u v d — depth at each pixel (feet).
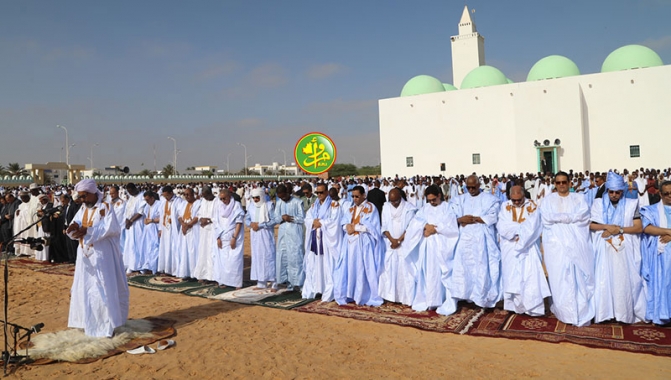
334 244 24.30
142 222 33.30
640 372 14.26
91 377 14.98
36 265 37.63
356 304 23.66
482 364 15.40
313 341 18.16
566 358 15.62
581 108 102.12
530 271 20.11
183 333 19.43
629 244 18.81
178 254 31.27
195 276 29.50
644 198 29.27
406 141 121.49
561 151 102.73
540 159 104.99
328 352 16.93
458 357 16.11
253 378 14.85
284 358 16.43
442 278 22.21
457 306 22.65
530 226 19.81
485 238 21.56
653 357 15.39
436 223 22.18
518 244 20.11
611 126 102.12
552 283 19.54
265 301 24.73
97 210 17.88
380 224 24.32
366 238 23.72
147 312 22.84
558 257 19.34
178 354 16.97
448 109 116.47
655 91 98.68
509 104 109.91
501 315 20.90
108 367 15.78
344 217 24.54
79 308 17.85
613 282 18.75
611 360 15.29
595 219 19.51
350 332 19.24
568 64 113.91
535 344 17.06
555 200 19.79
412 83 129.18
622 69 106.63
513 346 16.96
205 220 29.17
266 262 27.30
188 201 30.86
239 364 15.97
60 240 38.42
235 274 27.76
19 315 22.89
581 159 100.94
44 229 37.86
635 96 100.22
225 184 107.14
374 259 23.77
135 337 18.40
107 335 17.76
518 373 14.60
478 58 135.95
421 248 22.54
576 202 19.35
